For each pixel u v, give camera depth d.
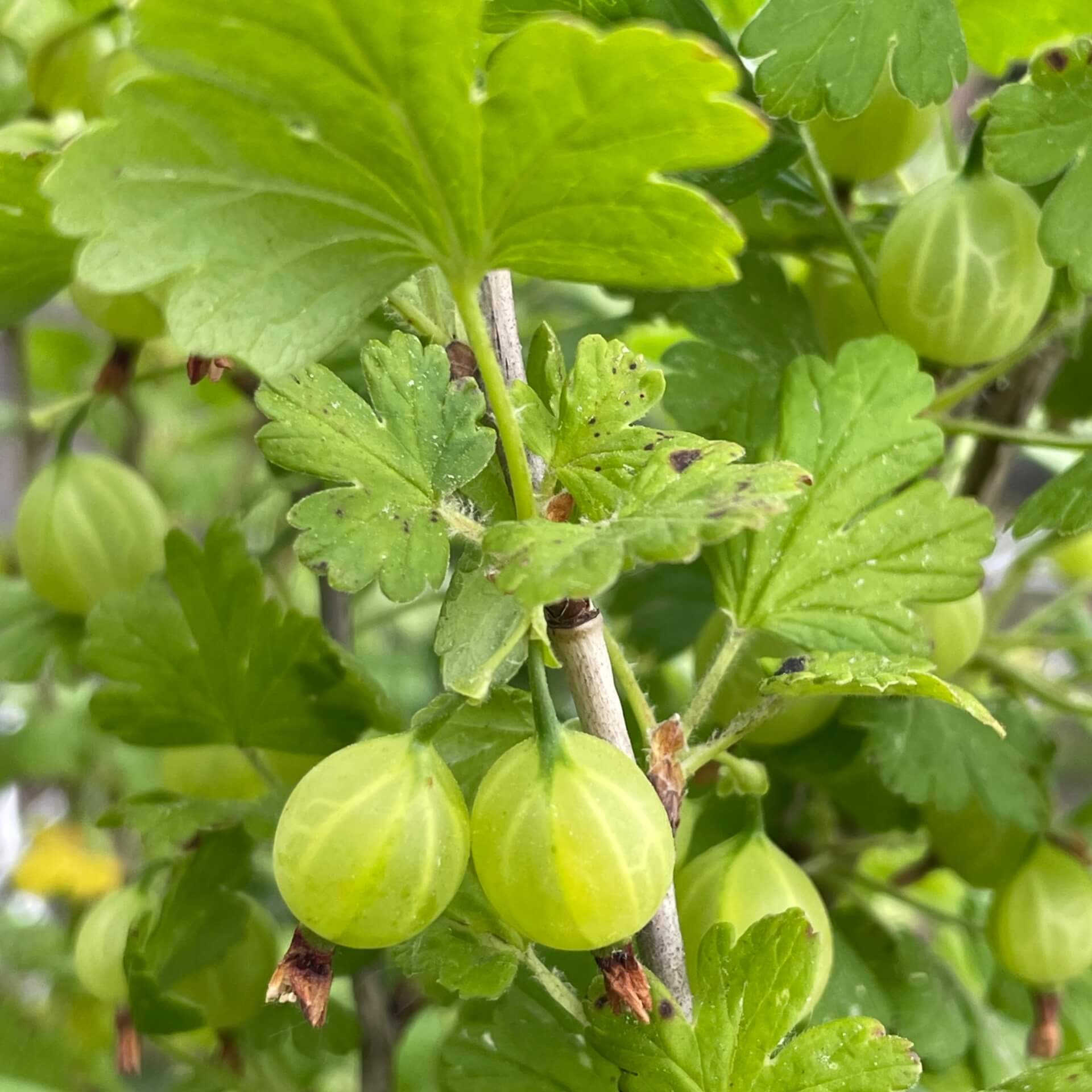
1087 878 0.25
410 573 0.18
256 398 0.18
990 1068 0.27
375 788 0.17
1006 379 0.28
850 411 0.22
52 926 0.46
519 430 0.17
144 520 0.28
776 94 0.21
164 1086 0.38
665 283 0.17
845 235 0.24
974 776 0.25
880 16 0.21
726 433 0.23
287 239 0.16
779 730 0.25
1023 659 0.42
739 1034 0.19
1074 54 0.21
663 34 0.15
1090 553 0.37
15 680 0.28
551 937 0.17
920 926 0.44
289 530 0.30
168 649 0.24
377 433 0.19
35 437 0.44
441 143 0.16
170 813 0.24
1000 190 0.22
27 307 0.24
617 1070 0.21
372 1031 0.27
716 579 0.21
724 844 0.21
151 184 0.16
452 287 0.17
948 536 0.21
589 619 0.18
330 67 0.15
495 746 0.21
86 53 0.27
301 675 0.24
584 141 0.16
